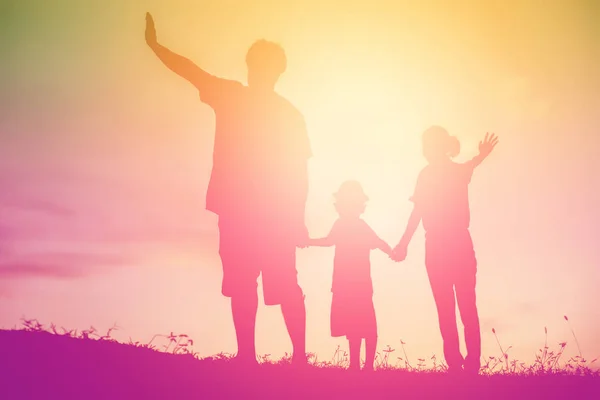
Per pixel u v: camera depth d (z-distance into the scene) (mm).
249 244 5117
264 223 5160
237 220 5133
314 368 5277
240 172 5176
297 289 5258
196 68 5305
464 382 5160
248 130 5238
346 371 5352
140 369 4766
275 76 5465
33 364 4637
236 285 5086
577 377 5414
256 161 5207
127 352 5141
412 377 5254
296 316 5223
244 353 5035
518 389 4980
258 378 4762
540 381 5246
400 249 5965
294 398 4422
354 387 4805
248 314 5070
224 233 5145
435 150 5898
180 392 4387
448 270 5629
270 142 5254
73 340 5250
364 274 6070
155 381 4562
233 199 5148
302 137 5406
